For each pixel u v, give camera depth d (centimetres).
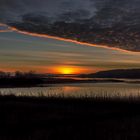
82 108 1891
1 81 6281
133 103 2023
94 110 1803
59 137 1056
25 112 1678
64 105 2011
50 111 1745
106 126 1264
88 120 1460
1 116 1524
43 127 1266
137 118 1514
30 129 1219
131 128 1201
